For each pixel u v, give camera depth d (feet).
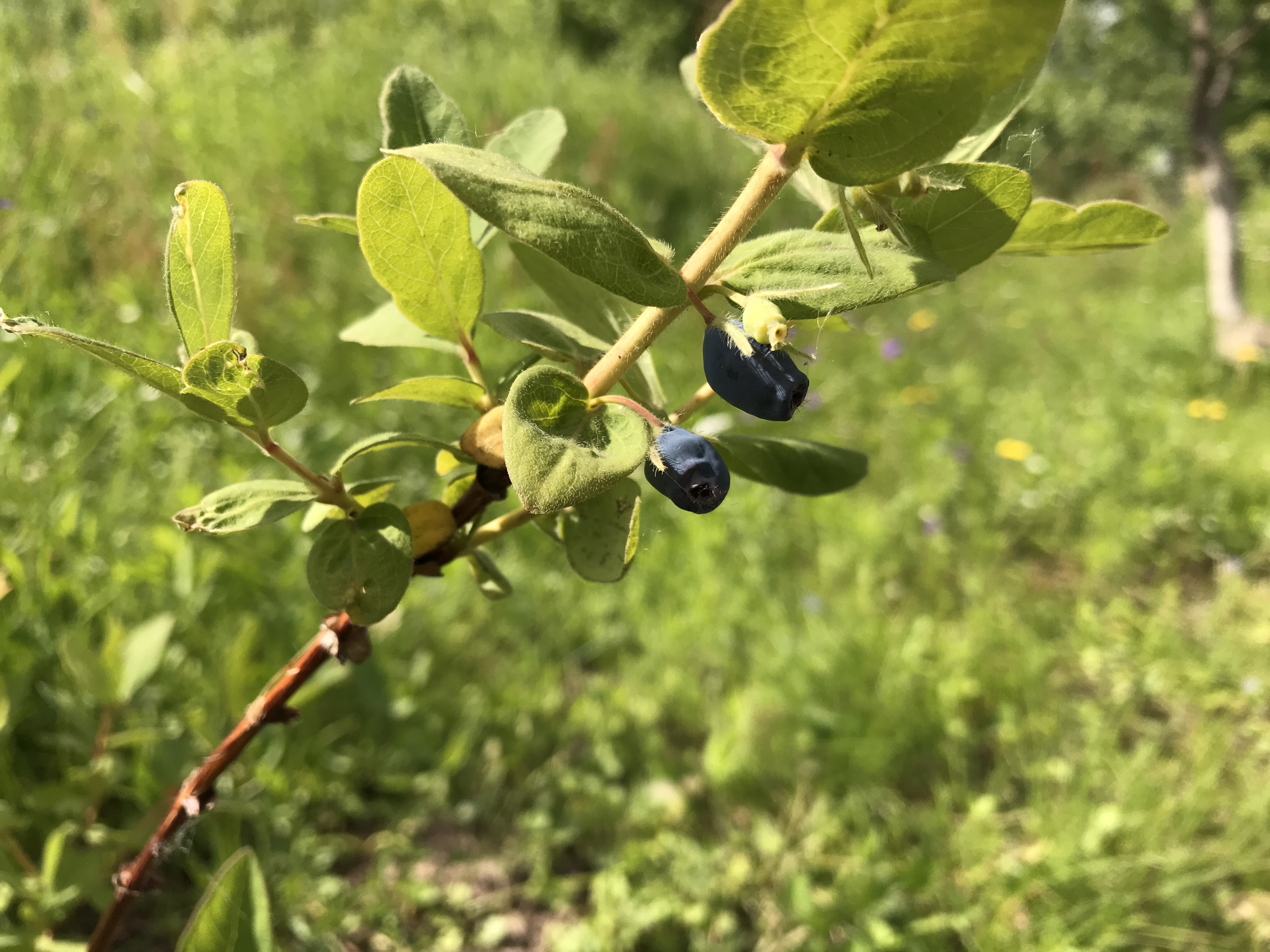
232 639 1.32
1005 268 4.59
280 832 1.26
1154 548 2.29
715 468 0.40
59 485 1.32
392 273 0.48
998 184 0.44
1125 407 3.03
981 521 2.27
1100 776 1.50
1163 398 3.24
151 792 1.10
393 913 1.27
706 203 3.75
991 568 2.10
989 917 1.27
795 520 2.15
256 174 2.73
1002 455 2.60
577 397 0.41
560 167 3.45
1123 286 4.87
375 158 3.01
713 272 0.42
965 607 1.98
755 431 2.44
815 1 0.31
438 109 0.53
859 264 0.42
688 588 1.82
